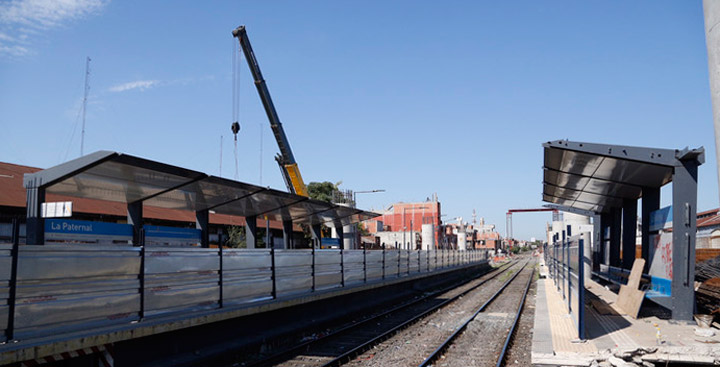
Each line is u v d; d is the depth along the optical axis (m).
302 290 14.41
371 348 12.12
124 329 8.12
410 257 26.62
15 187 21.56
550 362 9.00
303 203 16.70
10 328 6.68
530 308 20.11
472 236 117.69
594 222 30.25
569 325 11.99
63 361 7.71
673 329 10.92
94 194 10.98
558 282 21.83
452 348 12.21
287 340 12.57
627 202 20.22
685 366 8.98
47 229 8.98
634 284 13.41
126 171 9.52
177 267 9.66
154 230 12.42
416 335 14.07
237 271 11.51
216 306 10.70
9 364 6.78
